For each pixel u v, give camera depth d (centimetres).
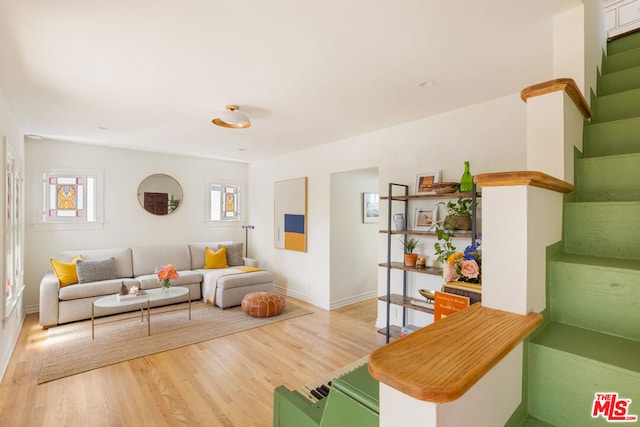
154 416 215
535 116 132
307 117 337
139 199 528
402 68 226
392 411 56
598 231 124
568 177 131
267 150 514
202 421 211
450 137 316
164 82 249
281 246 552
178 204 568
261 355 309
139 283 443
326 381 229
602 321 104
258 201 623
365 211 505
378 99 285
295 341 343
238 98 283
